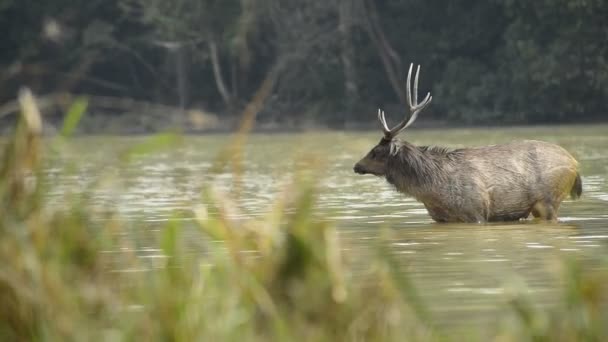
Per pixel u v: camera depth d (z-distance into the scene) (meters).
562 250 18.86
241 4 98.31
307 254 11.79
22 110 11.45
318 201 29.16
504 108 96.44
